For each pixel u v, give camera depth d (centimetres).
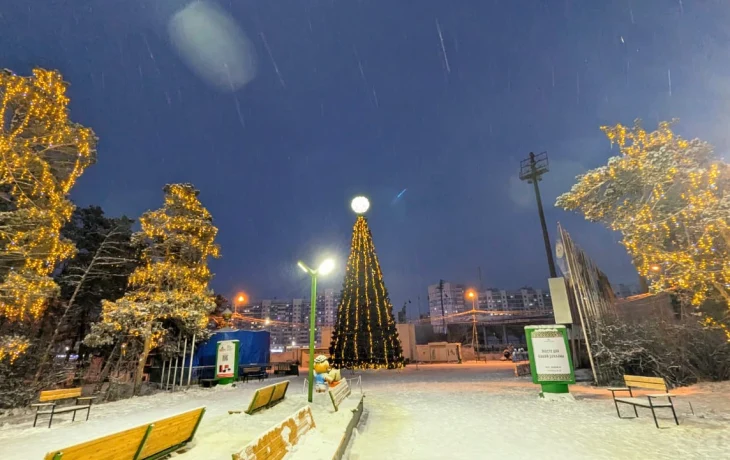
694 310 1483
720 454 623
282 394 1191
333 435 674
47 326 2048
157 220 2030
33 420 1108
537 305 13338
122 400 1540
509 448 700
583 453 657
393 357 2938
